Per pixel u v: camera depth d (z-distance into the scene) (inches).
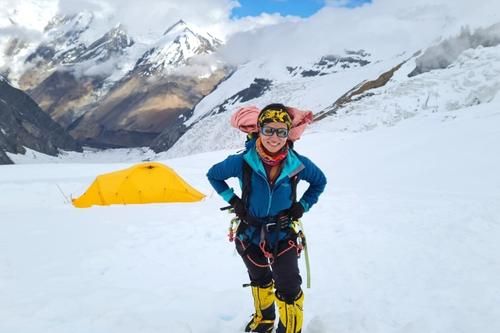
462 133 1136.8
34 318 134.3
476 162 815.7
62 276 185.9
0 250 229.8
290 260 116.7
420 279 185.2
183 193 447.5
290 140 118.9
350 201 405.7
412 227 285.6
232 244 247.6
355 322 131.4
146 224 305.3
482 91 2955.2
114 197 431.2
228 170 117.0
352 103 3538.4
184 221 315.6
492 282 178.9
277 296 118.0
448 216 317.1
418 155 959.0
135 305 146.9
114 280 184.2
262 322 127.2
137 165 453.4
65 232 278.2
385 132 1396.4
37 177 766.5
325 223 306.5
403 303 158.1
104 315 133.6
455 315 146.7
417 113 2987.2
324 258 219.6
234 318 140.8
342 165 987.9
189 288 169.6
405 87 3348.9
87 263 208.2
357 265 206.8
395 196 448.8
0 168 952.9
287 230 117.5
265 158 112.1
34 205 440.8
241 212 117.0
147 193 437.1
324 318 133.0
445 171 785.6
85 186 473.7
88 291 162.9
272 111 110.1
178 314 138.3
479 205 358.9
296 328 117.0
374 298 163.6
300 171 116.6
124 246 242.8
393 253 226.2
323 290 172.1
